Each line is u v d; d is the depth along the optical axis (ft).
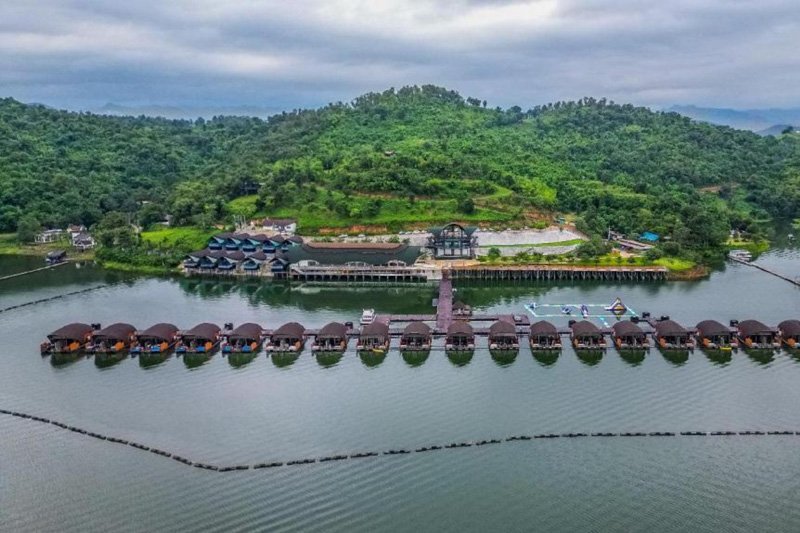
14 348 329.31
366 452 220.84
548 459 216.13
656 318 353.31
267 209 620.49
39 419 249.96
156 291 452.76
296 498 196.24
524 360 300.40
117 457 222.28
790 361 294.05
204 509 191.62
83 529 183.11
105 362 306.76
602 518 185.06
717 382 273.13
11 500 197.88
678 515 186.09
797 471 207.82
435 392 267.80
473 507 190.60
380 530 180.55
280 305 409.69
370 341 314.96
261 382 280.92
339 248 495.00
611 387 270.05
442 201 613.52
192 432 237.04
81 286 467.93
